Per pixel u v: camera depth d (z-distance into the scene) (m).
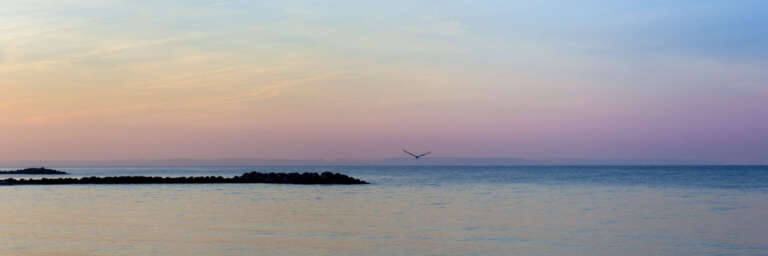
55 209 44.59
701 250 27.88
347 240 29.95
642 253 27.08
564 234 32.12
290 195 62.78
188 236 30.92
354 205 49.34
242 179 95.81
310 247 28.03
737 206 49.00
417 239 30.39
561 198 58.50
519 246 28.61
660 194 65.19
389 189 76.81
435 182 103.12
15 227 33.84
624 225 35.91
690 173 167.50
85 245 28.08
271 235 31.48
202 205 48.78
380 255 26.34
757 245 29.06
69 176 154.88
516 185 89.50
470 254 26.64
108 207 46.44
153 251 26.80
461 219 38.62
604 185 88.69
